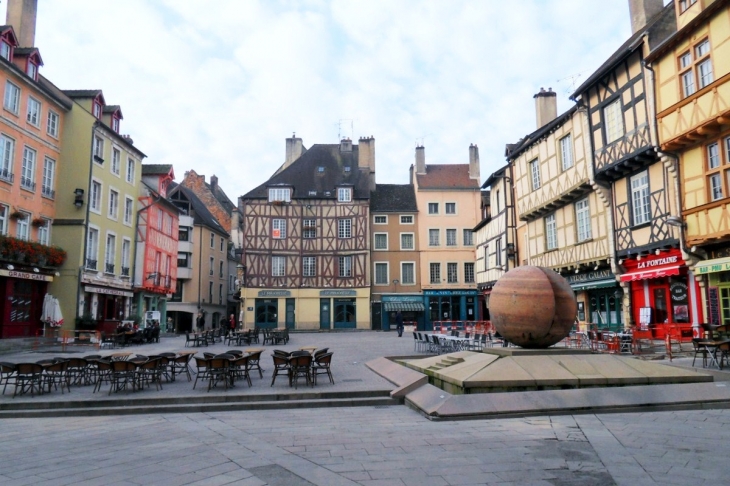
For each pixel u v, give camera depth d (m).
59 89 22.95
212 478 4.70
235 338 22.39
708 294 13.45
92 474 4.91
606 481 4.41
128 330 21.34
